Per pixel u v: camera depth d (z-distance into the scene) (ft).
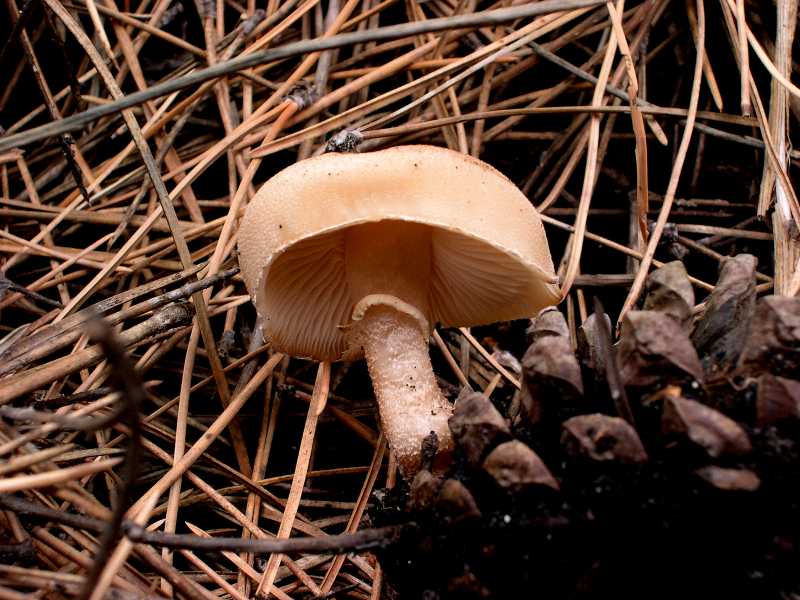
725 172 0.75
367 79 0.75
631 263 0.72
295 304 0.62
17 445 0.48
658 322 0.47
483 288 0.62
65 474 0.47
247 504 0.60
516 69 0.78
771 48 0.73
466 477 0.48
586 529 0.45
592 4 0.66
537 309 0.62
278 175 0.55
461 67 0.79
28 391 0.54
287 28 0.82
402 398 0.56
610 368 0.47
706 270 0.72
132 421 0.41
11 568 0.48
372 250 0.57
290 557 0.57
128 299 0.61
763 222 0.68
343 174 0.52
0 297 0.63
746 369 0.47
